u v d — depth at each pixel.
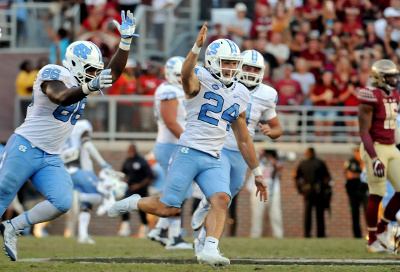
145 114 53.81
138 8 58.69
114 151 53.72
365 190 46.50
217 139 20.62
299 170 48.03
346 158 53.31
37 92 20.77
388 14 57.03
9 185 20.92
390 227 29.44
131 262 23.64
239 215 51.47
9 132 58.09
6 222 21.38
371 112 28.72
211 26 60.38
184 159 20.50
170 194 20.56
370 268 21.16
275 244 34.84
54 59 54.38
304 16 57.53
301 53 55.06
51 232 51.75
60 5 59.41
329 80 52.69
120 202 21.42
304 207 48.41
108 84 19.08
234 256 26.83
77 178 36.09
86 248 31.36
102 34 56.09
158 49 59.44
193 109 20.56
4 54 59.53
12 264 21.73
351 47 55.88
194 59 19.59
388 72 28.42
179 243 30.98
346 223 52.75
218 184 20.39
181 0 60.38
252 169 21.22
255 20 58.03
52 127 21.08
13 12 59.75
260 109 26.25
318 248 31.81
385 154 28.84
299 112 52.81
